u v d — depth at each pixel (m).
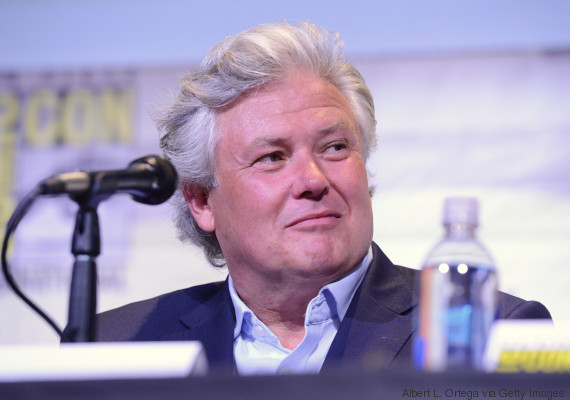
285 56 5.89
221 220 6.13
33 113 14.22
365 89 6.36
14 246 13.93
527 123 13.16
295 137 5.72
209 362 5.96
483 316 4.04
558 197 13.02
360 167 5.88
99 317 6.80
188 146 6.28
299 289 5.75
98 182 4.15
